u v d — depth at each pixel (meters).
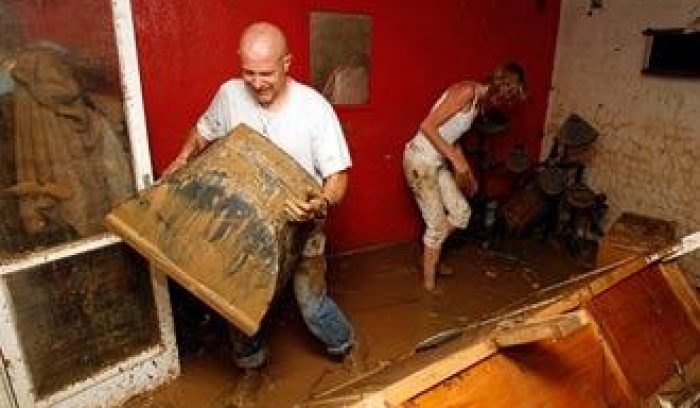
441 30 3.09
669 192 3.05
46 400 1.71
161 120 2.30
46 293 1.67
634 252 2.53
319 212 1.58
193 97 2.36
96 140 1.70
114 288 1.84
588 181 3.59
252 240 1.48
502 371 1.15
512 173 3.63
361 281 2.97
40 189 1.61
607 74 3.30
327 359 2.27
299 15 2.55
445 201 2.65
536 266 3.22
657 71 2.97
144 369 1.98
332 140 1.80
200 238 1.51
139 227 1.54
